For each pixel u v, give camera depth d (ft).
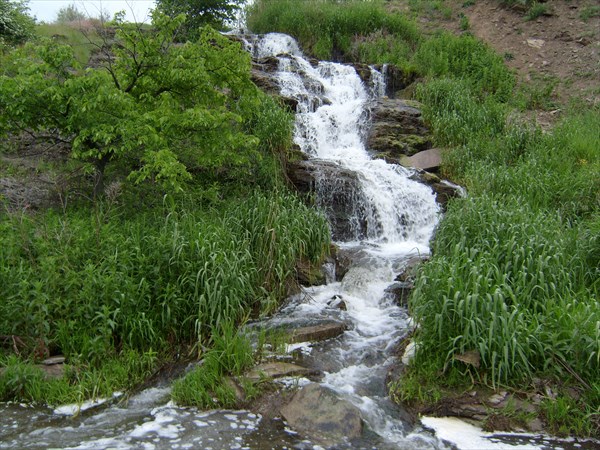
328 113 46.14
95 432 17.15
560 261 23.81
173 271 23.38
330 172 36.01
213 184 31.45
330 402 18.48
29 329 20.83
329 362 21.84
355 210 35.27
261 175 34.17
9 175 31.73
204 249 23.61
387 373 20.98
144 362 20.71
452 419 18.37
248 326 24.08
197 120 26.99
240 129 36.52
